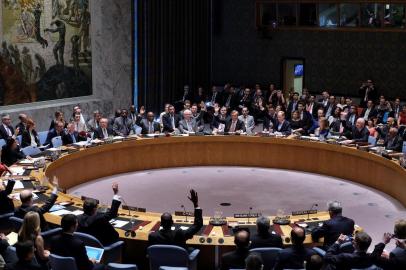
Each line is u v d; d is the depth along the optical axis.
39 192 11.42
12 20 19.25
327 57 25.00
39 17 20.08
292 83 26.50
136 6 23.34
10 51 19.34
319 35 25.05
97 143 16.34
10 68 19.41
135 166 17.47
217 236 9.18
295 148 17.62
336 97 24.66
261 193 15.38
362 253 7.77
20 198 10.06
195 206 8.95
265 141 17.83
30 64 20.02
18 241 7.99
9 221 10.27
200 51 26.45
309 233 9.42
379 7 23.50
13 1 19.19
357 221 13.18
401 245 7.86
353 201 14.69
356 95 24.62
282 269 7.98
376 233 12.41
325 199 14.87
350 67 24.58
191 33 25.73
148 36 23.81
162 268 7.56
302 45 25.45
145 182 16.33
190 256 8.70
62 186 15.06
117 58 22.94
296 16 25.25
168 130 18.55
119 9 22.72
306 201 14.70
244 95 24.34
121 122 18.41
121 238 9.47
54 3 20.50
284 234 9.34
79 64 21.69
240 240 8.11
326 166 17.16
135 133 18.55
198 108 24.00
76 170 15.83
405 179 14.04
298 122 19.11
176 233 8.79
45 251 7.77
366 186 16.06
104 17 22.23
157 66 24.39
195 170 17.70
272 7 25.70
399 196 14.62
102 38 22.30
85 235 8.63
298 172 17.52
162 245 8.33
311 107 21.98
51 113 20.69
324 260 8.04
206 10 26.45
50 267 8.06
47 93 20.73
